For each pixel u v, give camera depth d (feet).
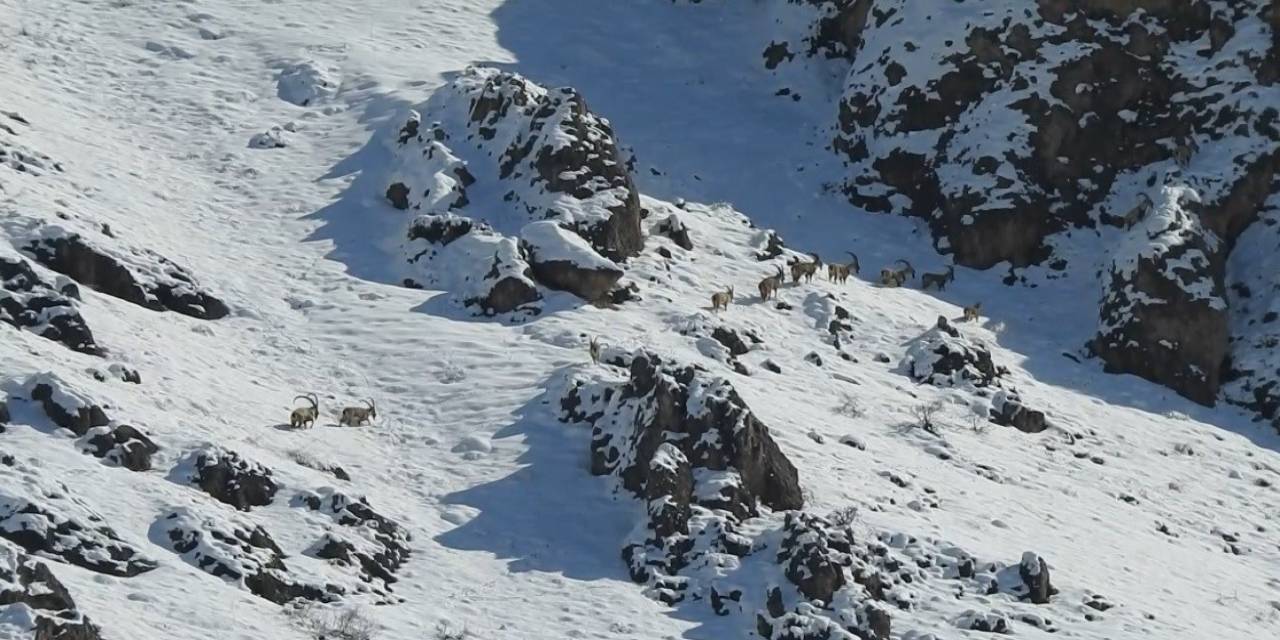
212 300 545.03
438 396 506.89
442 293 570.05
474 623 395.75
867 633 400.06
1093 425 579.89
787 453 488.02
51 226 527.81
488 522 445.37
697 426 454.40
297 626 372.58
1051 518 498.28
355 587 400.67
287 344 534.37
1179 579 478.59
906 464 507.71
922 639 402.52
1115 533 501.97
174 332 520.42
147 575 377.91
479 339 540.11
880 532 445.37
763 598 411.13
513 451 476.54
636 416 465.88
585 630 397.80
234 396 488.44
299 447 464.65
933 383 574.56
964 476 513.86
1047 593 435.12
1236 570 500.33
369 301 565.12
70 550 376.07
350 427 486.79
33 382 431.84
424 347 533.96
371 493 450.71
